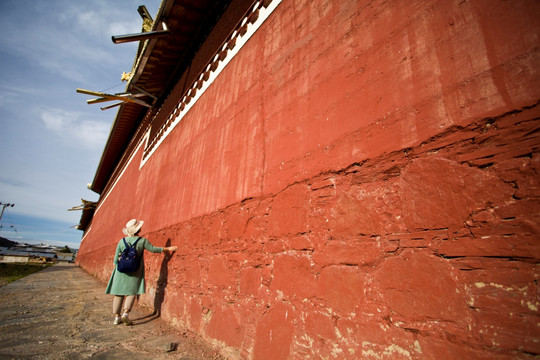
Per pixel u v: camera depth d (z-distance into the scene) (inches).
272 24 142.9
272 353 91.8
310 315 82.4
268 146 122.0
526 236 47.6
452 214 57.9
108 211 604.4
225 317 121.6
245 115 148.2
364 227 74.3
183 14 241.1
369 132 79.3
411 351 58.2
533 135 49.9
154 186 293.1
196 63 260.8
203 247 156.3
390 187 70.7
